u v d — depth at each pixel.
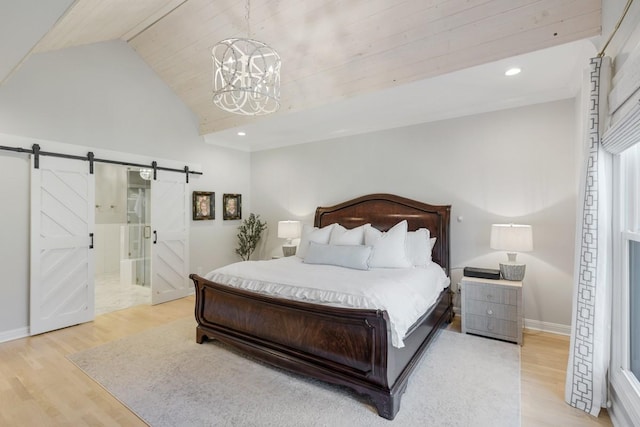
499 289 3.07
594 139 1.98
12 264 3.20
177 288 4.72
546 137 3.30
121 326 3.56
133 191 5.55
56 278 3.46
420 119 4.04
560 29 2.27
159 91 4.51
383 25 2.79
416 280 2.75
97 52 3.85
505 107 3.51
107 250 6.64
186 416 1.96
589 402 1.98
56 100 3.49
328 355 2.21
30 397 2.17
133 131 4.20
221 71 2.83
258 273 2.87
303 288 2.47
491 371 2.49
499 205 3.55
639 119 1.42
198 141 5.04
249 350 2.63
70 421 1.92
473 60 2.64
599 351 1.95
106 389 2.27
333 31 3.00
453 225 3.84
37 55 3.35
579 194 2.09
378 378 1.95
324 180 4.96
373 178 4.46
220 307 2.88
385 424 1.88
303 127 4.53
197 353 2.84
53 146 3.45
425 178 4.03
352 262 3.20
